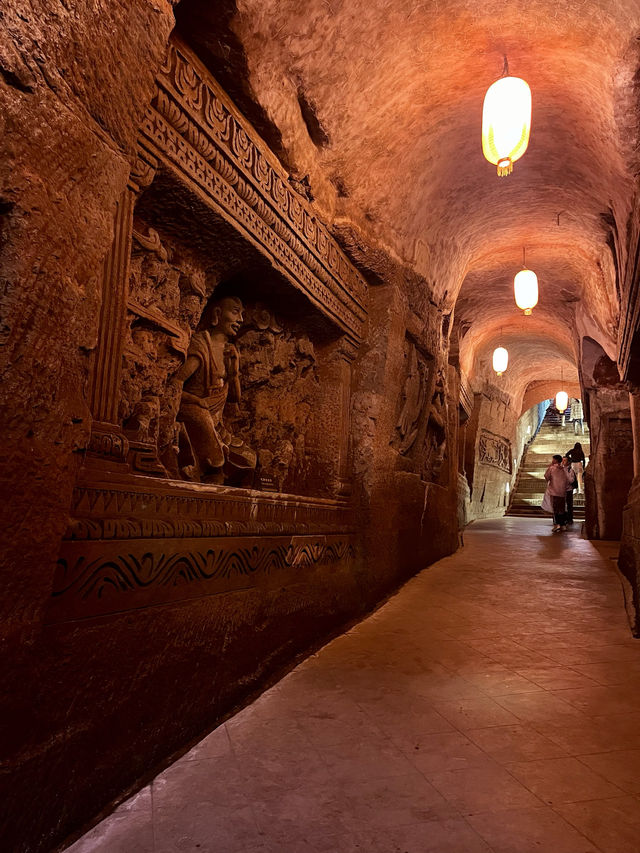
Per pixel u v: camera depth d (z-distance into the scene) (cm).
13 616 189
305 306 479
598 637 452
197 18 314
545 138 581
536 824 210
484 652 416
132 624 251
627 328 607
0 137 186
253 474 438
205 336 393
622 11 370
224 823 211
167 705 270
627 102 421
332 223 501
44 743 201
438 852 194
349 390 568
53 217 205
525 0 409
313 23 363
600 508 1068
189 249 362
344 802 224
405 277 622
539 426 2573
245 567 357
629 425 1076
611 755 263
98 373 260
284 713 312
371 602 544
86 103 221
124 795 232
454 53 463
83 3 215
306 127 427
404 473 647
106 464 254
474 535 1105
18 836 187
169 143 301
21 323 193
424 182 598
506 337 1345
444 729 291
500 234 796
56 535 206
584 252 809
